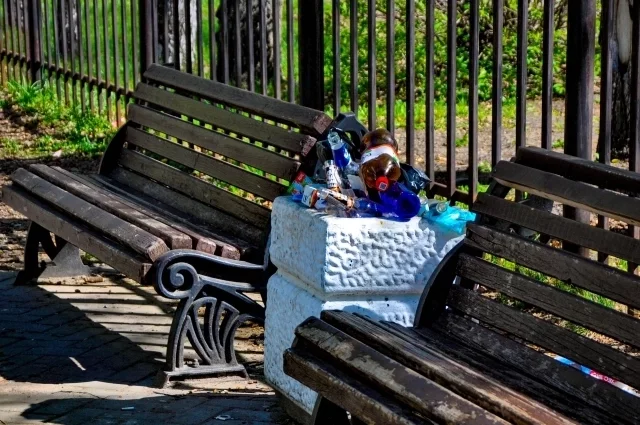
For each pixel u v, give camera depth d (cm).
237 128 780
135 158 901
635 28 694
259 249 711
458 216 615
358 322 539
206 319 703
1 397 677
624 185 508
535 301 512
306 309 616
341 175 646
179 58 1163
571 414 448
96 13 1488
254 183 748
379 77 1825
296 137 708
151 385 697
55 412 649
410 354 484
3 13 1775
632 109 704
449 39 757
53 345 779
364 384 482
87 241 747
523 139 727
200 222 785
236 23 1020
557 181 527
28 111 1614
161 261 671
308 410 612
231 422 629
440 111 1634
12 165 1375
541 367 493
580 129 721
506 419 420
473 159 752
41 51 1683
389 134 631
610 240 488
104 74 1535
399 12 1847
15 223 1132
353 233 593
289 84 934
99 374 720
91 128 1505
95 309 862
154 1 1248
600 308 473
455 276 568
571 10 712
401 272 607
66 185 861
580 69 714
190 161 827
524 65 721
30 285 927
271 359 661
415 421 440
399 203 608
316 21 898
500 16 728
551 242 887
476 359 516
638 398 442
